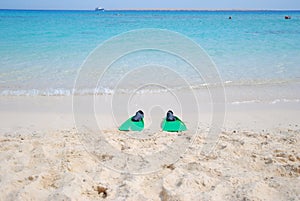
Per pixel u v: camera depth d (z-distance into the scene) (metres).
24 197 3.14
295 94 8.16
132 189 3.33
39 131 5.52
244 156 4.25
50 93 7.98
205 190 3.34
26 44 15.39
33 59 11.77
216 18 50.66
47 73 9.77
